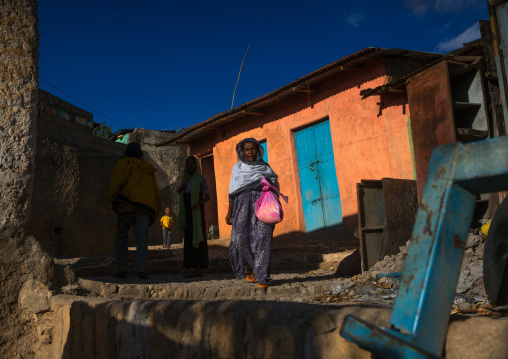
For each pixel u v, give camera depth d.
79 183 15.70
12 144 3.95
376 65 9.51
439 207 1.39
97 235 16.02
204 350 2.21
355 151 10.00
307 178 11.47
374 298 4.10
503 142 1.30
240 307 2.13
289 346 1.84
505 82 5.72
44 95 15.09
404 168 8.93
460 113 7.01
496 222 2.71
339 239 10.30
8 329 3.71
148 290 4.55
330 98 10.66
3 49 4.00
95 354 2.97
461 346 1.37
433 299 1.33
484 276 2.75
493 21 5.86
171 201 19.58
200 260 6.15
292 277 6.04
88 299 3.34
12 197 3.91
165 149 20.00
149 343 2.54
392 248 5.53
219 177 14.33
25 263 3.87
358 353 1.58
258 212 4.55
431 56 9.45
